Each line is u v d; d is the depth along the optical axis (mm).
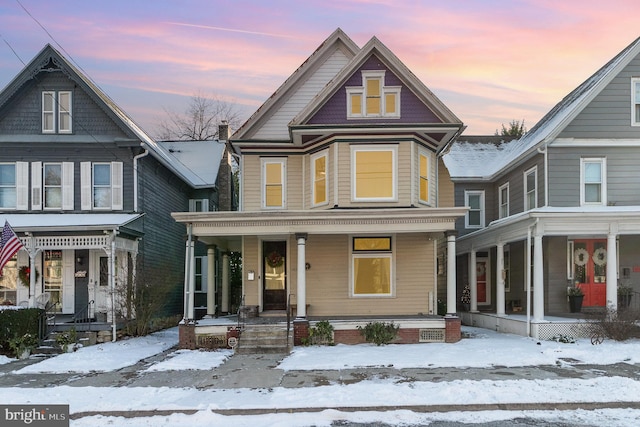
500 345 14211
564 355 12734
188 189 26219
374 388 9633
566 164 17078
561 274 17922
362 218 15312
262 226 15516
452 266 15320
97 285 18922
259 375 11086
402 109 16391
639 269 17922
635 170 17031
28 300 17516
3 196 19016
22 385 10703
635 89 17203
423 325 15125
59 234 17250
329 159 16531
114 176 19156
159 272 20000
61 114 19188
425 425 7785
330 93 16422
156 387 10148
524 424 7793
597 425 7711
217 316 19422
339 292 17062
